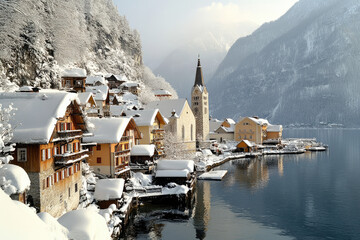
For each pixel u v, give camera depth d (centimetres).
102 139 5506
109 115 8438
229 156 12800
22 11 9006
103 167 5609
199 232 4638
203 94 14562
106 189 4803
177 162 6831
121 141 6034
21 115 3544
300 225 4994
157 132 8550
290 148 15262
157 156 7800
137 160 6762
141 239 4331
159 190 6009
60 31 12256
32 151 3347
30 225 1536
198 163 9894
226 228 4825
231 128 17062
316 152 15088
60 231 2208
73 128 4356
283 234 4634
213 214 5466
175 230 4700
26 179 2867
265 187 7506
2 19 8444
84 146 5541
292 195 6769
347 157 12938
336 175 8944
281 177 8725
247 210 5728
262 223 5081
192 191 6806
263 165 11006
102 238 2566
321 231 4769
